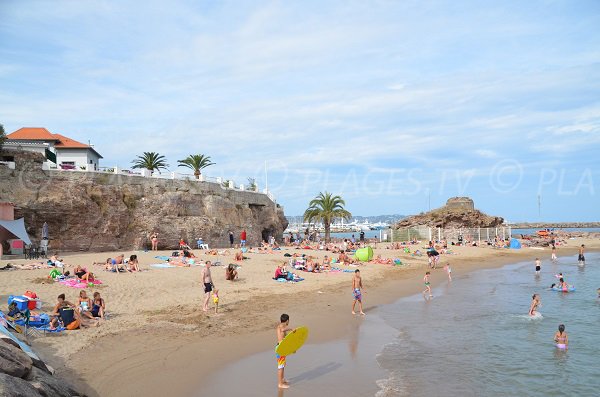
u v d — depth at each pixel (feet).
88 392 33.86
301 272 104.32
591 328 61.41
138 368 39.78
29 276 75.00
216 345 48.24
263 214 189.57
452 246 213.46
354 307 72.18
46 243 103.96
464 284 104.32
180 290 74.38
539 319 66.44
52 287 67.56
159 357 43.06
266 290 79.97
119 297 66.18
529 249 219.82
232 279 87.04
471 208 272.31
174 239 137.49
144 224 132.87
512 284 105.09
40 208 113.09
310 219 211.00
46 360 37.86
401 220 276.00
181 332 51.44
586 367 45.01
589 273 131.13
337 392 37.24
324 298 77.56
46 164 121.08
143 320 54.80
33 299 52.13
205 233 146.51
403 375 41.75
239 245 160.56
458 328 60.44
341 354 47.88
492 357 47.80
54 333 46.44
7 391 23.30
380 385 39.04
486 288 97.96
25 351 32.19
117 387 35.60
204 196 154.92
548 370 44.04
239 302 69.10
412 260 148.05
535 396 37.68
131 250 128.16
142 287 74.18
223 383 38.27
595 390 39.14
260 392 36.76
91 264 94.32
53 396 27.61
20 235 102.99
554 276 122.21
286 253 134.51
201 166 178.91
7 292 62.44
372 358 46.65
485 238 248.11
